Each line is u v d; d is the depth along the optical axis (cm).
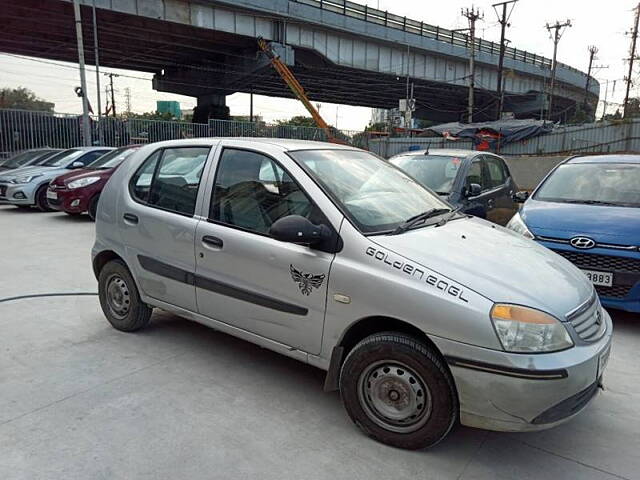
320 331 307
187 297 379
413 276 275
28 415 310
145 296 415
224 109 4419
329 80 4331
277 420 312
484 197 736
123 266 431
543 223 510
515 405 252
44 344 416
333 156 373
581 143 2972
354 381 294
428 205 374
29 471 259
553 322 259
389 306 277
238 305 346
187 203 381
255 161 355
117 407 321
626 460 282
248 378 365
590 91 6700
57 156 1291
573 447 294
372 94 5212
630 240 459
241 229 345
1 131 1934
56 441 284
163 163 410
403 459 278
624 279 457
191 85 4266
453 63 4528
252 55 3594
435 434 275
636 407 339
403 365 278
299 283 311
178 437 291
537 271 295
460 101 5688
